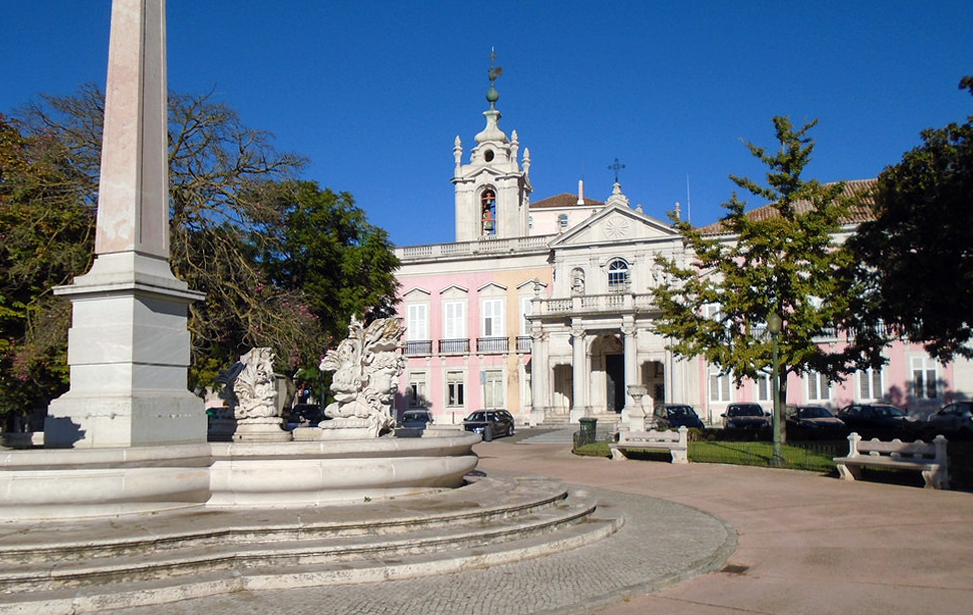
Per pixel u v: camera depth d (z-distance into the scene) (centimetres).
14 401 2139
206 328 2228
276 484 894
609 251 4603
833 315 2331
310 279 3047
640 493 1416
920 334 2336
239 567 716
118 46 1055
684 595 715
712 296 2436
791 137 2334
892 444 1474
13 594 624
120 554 698
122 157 1032
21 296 1970
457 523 870
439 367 4988
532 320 4591
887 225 2247
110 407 958
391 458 975
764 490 1417
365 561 748
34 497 789
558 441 3225
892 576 766
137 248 1014
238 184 2280
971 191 1942
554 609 650
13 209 1923
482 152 5275
